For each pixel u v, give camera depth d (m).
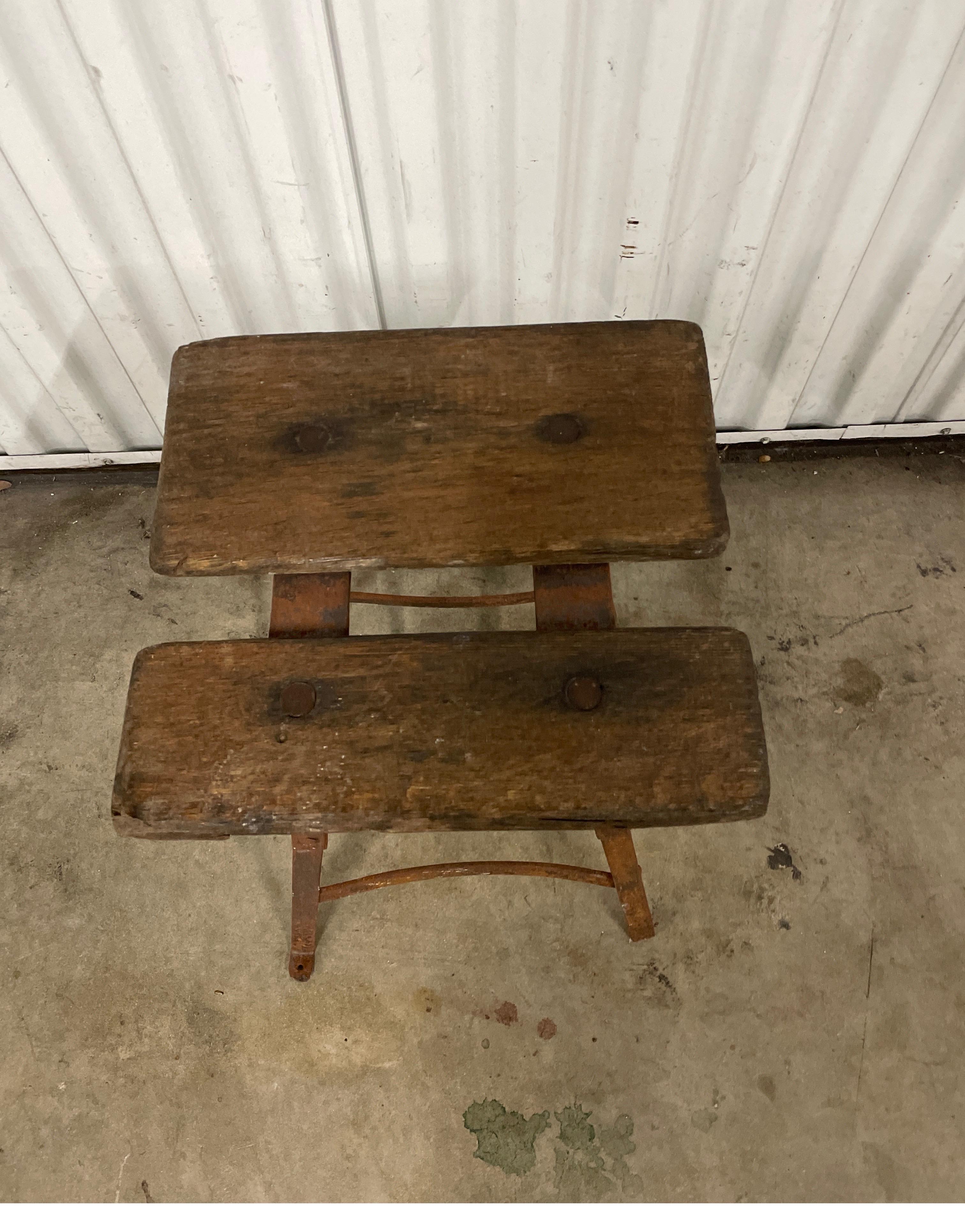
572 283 1.63
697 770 1.04
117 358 1.76
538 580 1.18
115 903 1.65
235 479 1.20
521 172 1.39
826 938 1.59
